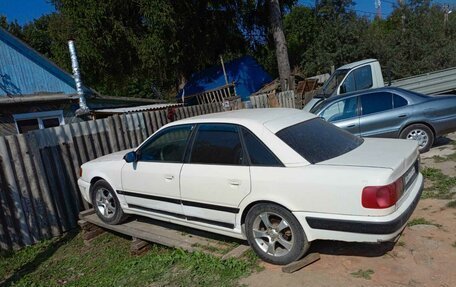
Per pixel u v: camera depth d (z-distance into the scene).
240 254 4.16
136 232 5.14
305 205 3.55
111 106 19.31
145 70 21.22
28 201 5.82
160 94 37.19
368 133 7.76
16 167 5.70
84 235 5.79
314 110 8.41
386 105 7.75
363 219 3.28
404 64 23.14
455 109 7.48
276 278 3.67
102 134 7.07
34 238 5.89
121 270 4.63
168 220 4.84
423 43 23.22
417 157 4.05
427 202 5.07
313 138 3.98
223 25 21.55
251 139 3.98
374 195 3.22
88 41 18.44
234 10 21.34
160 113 8.53
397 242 4.04
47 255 5.54
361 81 10.47
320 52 26.89
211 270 4.04
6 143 5.61
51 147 6.20
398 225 3.25
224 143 4.18
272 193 3.72
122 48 19.47
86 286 4.41
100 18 17.88
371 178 3.27
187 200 4.45
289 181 3.62
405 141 4.20
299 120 4.25
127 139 7.55
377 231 3.23
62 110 15.02
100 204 5.71
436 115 7.49
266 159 3.83
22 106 13.74
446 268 3.46
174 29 18.14
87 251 5.52
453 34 25.58
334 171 3.46
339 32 26.03
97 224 5.66
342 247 4.09
